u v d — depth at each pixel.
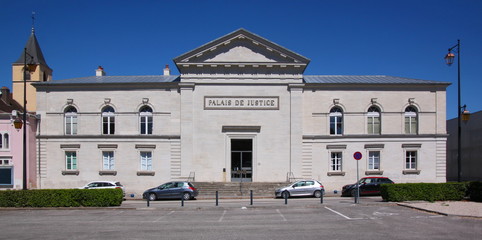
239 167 38.44
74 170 38.22
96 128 38.50
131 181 38.09
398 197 25.78
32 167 37.94
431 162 38.50
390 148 38.44
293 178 37.75
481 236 15.11
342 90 38.84
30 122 37.88
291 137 38.16
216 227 17.78
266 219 19.91
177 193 32.72
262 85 38.62
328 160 38.38
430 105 38.94
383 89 38.84
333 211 22.27
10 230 17.69
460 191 26.06
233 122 38.38
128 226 18.41
